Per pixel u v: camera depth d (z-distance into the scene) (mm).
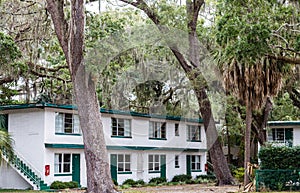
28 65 23750
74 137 25125
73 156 25266
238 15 13383
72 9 15656
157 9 21969
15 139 24484
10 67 21984
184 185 27344
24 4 22031
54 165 24141
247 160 19672
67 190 22719
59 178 24281
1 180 24578
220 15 16375
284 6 14859
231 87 17688
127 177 26453
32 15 21984
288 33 14398
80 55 15219
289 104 30953
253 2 13492
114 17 22688
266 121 28875
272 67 17562
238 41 12500
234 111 26031
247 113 19047
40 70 26141
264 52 12711
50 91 28203
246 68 17203
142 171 24609
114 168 25594
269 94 17953
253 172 19969
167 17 21453
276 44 14359
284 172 19000
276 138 28688
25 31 23047
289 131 28359
